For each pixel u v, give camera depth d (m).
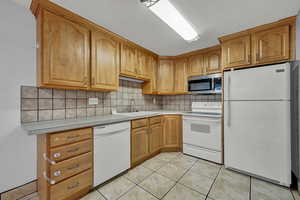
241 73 1.90
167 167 2.13
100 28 1.87
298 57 1.58
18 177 1.48
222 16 1.63
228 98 2.02
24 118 1.50
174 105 3.49
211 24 1.81
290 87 1.66
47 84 1.43
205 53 2.70
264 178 1.75
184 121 2.64
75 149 1.39
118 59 2.19
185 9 1.50
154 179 1.81
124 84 2.73
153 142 2.51
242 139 1.90
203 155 2.39
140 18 1.68
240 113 1.91
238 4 1.43
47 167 1.22
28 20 1.53
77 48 1.66
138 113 2.60
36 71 1.58
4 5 1.39
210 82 2.59
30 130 1.09
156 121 2.60
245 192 1.55
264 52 1.84
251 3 1.42
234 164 1.96
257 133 1.78
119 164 1.84
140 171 2.01
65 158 1.32
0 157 1.38
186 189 1.60
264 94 1.73
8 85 1.42
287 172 1.58
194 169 2.07
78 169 1.41
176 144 2.77
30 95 1.54
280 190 1.57
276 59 1.76
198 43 2.42
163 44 2.46
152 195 1.50
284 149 1.61
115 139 1.79
